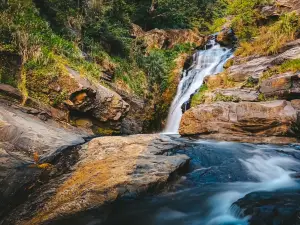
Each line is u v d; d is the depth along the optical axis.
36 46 10.24
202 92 13.23
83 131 10.26
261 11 17.06
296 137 8.52
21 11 10.84
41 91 9.92
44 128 8.28
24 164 6.18
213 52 17.95
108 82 12.65
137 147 7.17
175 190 5.53
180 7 21.27
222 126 9.27
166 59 17.33
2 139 6.63
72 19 13.47
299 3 15.76
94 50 13.23
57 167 6.21
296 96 9.30
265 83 10.42
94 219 4.54
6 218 4.39
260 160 7.00
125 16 16.64
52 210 4.60
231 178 6.09
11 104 8.62
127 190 5.09
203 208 4.88
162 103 15.35
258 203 4.62
